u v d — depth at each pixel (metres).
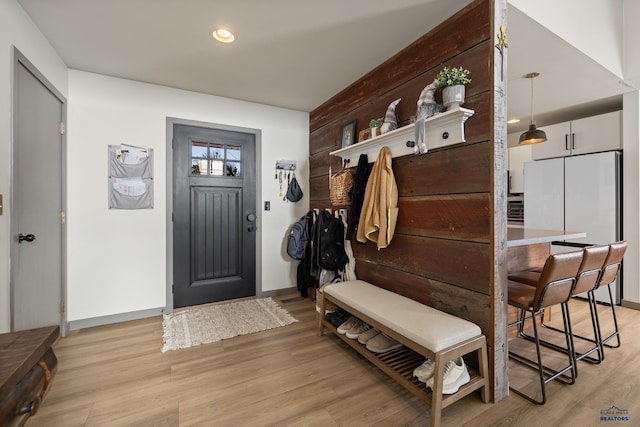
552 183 3.55
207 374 1.84
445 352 1.37
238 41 2.12
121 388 1.70
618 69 2.55
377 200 2.13
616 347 2.15
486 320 1.58
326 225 2.84
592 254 1.70
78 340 2.29
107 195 2.62
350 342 2.05
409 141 1.96
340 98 2.99
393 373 1.65
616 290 3.08
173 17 1.85
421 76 2.02
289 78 2.71
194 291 3.05
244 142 3.29
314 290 3.34
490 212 1.55
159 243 2.84
